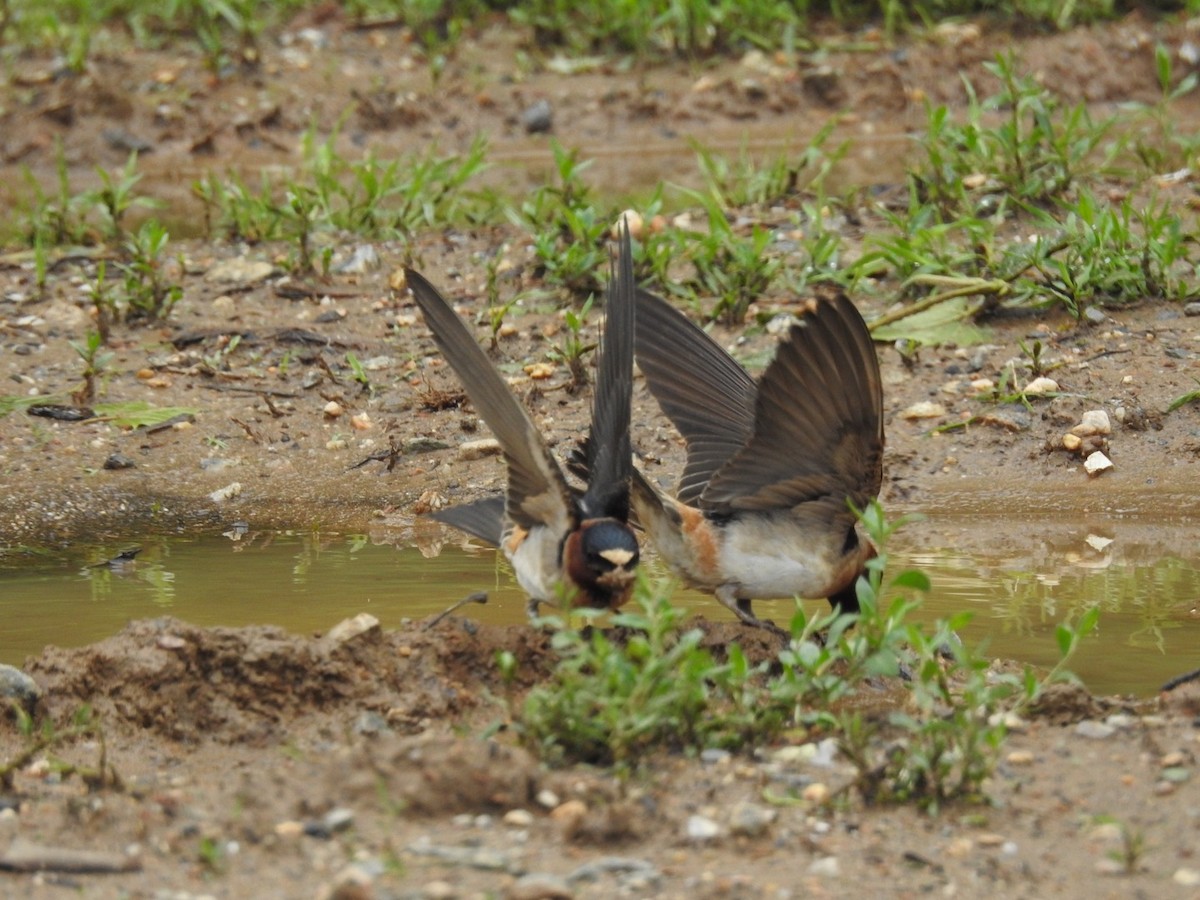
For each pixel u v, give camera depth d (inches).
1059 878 257.6
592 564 329.7
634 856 262.7
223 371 587.5
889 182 749.3
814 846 266.4
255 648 334.0
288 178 774.5
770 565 357.4
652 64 935.0
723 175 725.9
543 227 658.2
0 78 901.2
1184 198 669.9
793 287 608.1
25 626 394.9
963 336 576.4
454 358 314.3
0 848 267.7
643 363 397.1
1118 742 308.7
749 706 310.7
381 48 954.1
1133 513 478.9
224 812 280.2
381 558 453.1
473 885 251.1
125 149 860.6
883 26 954.1
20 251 684.1
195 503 509.0
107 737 322.7
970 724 292.5
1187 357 552.1
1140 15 936.3
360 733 324.8
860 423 334.0
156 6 979.3
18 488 515.2
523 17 959.6
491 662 345.7
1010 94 680.4
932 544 459.2
